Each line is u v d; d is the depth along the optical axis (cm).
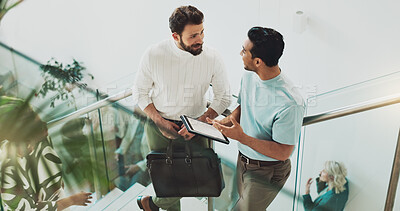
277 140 228
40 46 318
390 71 287
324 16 308
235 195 262
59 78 305
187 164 246
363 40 293
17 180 225
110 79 327
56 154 242
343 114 229
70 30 338
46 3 322
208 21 378
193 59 241
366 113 274
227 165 266
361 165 278
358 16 289
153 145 272
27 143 232
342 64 313
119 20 363
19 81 286
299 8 317
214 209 264
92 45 342
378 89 287
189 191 251
